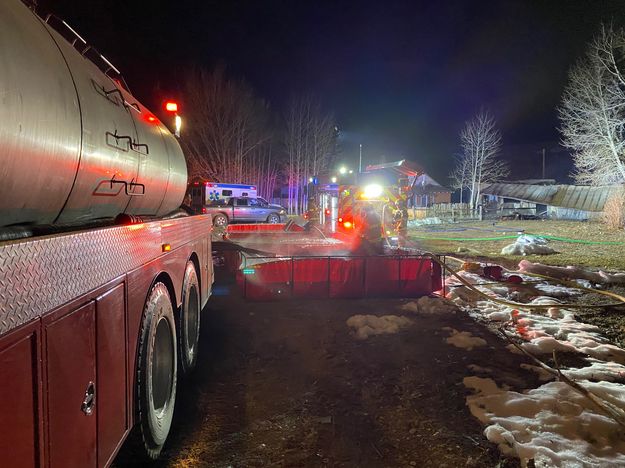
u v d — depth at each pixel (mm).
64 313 1788
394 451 3336
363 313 7086
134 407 2748
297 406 4074
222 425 3750
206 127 38500
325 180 17703
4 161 1806
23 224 2311
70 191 2535
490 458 3176
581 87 27281
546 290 8523
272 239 14734
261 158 45219
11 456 1407
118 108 3346
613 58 25781
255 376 4770
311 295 7871
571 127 28203
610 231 21422
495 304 7492
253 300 7762
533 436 3375
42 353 1611
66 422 1796
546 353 5277
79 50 3320
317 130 43844
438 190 53969
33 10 2631
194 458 3270
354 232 10750
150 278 3090
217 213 25953
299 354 5387
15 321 1433
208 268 6125
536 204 40812
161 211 4867
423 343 5668
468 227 27094
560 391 4078
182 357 4371
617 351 5266
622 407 3828
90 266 2059
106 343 2252
